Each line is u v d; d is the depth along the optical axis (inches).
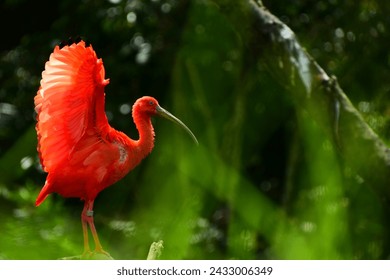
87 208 297.1
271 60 280.5
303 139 520.7
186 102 563.8
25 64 577.9
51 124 282.2
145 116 312.5
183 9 547.5
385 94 534.9
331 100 269.3
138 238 510.0
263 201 560.1
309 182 520.1
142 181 566.6
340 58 543.5
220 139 564.7
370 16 539.8
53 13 642.2
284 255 491.8
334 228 484.7
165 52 550.9
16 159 550.9
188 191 550.9
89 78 276.7
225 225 544.7
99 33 562.9
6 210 474.6
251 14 281.0
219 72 558.9
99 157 291.4
